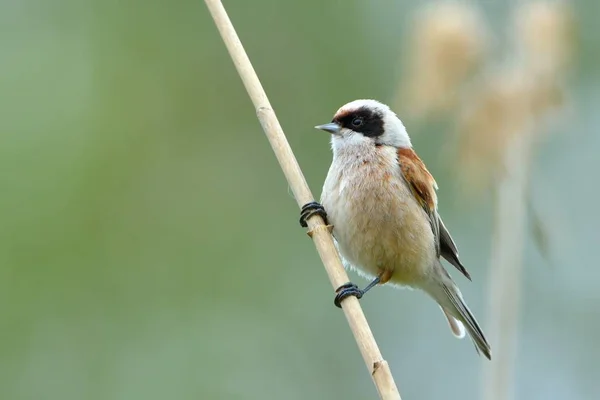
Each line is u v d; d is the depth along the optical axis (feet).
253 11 49.21
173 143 47.83
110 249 45.01
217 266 46.26
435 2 30.32
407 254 29.63
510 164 28.84
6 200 44.73
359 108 30.35
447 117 29.50
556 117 29.22
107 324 44.06
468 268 46.39
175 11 49.73
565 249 45.14
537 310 46.44
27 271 43.47
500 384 27.96
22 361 42.65
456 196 43.39
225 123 49.03
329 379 45.39
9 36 49.19
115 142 47.03
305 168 47.52
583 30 47.29
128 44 49.21
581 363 45.68
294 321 46.14
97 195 45.57
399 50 47.88
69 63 48.78
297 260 47.11
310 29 48.75
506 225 28.91
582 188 47.44
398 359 46.60
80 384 43.04
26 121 47.29
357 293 24.80
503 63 29.55
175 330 44.68
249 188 48.08
